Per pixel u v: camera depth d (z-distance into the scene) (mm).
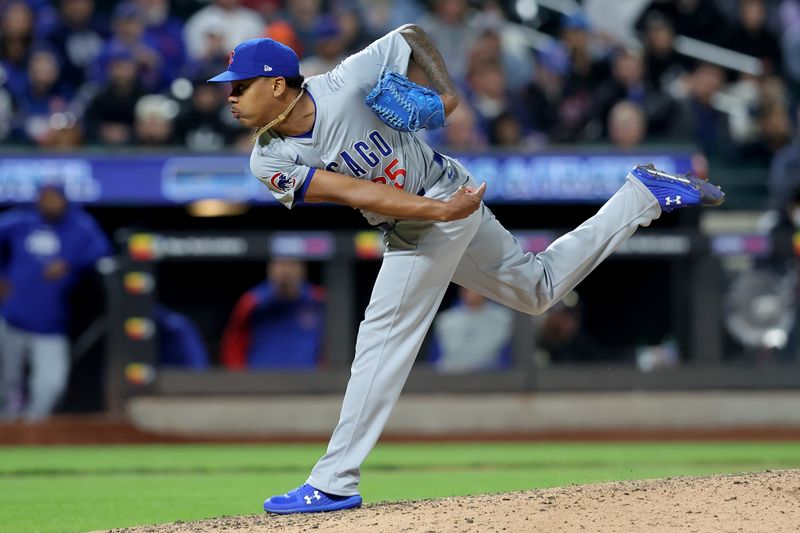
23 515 24094
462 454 38062
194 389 41719
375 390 19016
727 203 47500
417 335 19234
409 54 19078
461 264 19750
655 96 48562
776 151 49938
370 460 36094
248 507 24922
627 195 20109
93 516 23844
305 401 41719
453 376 42438
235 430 41781
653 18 54250
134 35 47250
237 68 18000
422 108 18234
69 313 42125
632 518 17078
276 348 41938
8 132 46281
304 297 41688
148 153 40938
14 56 47844
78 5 49875
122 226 42781
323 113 18266
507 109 47250
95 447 40594
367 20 51781
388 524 17281
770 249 42312
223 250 40875
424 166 19125
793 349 43000
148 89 46094
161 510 24672
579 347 42969
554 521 16984
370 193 18172
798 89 55781
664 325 43125
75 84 49406
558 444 41625
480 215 19094
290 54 18141
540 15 55625
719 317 42312
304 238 40969
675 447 40156
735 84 55531
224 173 40906
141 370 41312
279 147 18438
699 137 49969
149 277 41094
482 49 48188
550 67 52031
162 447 40469
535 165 41469
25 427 40875
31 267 40562
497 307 42688
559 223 43219
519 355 42625
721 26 55625
